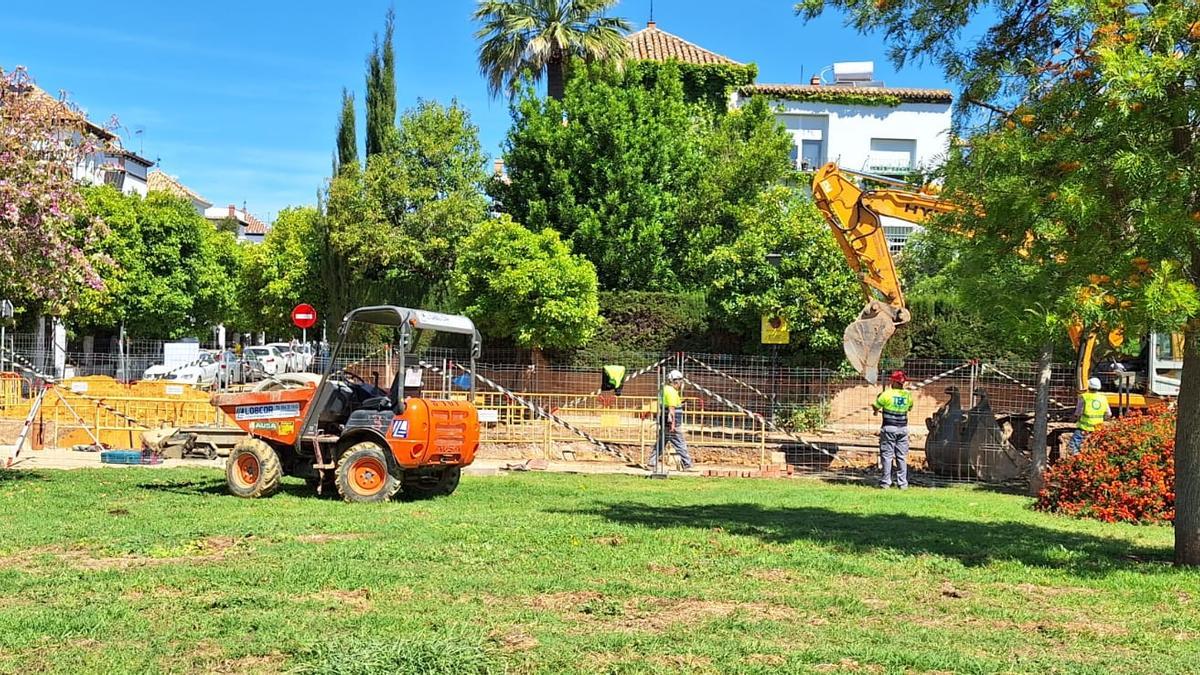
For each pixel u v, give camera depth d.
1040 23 9.39
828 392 23.19
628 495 14.05
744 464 19.88
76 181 13.75
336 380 13.29
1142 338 8.07
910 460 20.19
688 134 29.42
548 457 19.70
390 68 36.09
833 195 16.89
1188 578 8.24
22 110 12.87
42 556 8.33
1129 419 13.70
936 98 33.84
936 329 24.22
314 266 38.00
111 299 34.28
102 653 5.54
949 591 7.54
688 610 6.79
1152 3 7.93
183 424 20.59
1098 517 12.67
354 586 7.23
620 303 26.08
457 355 24.39
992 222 8.16
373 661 5.29
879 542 9.73
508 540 9.25
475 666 5.33
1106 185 7.64
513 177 28.97
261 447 12.86
